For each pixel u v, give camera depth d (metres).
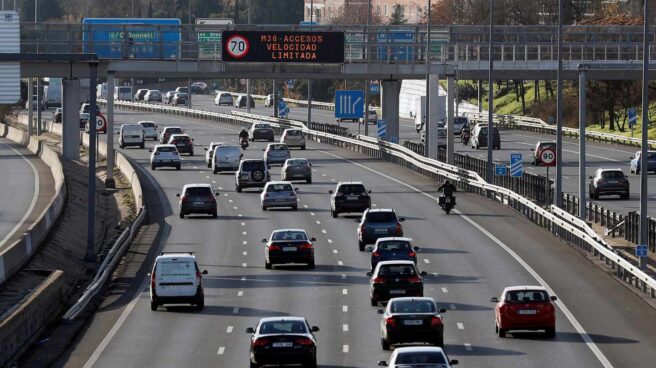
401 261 119.00
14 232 174.00
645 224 135.88
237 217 186.38
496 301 104.81
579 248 154.62
